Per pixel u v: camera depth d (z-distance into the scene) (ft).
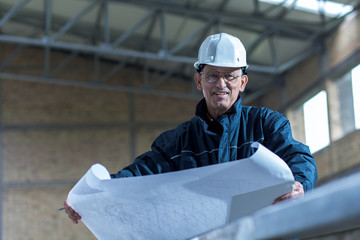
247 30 37.86
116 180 3.49
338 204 1.31
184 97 48.39
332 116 36.37
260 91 44.47
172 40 41.60
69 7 40.29
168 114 48.01
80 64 48.11
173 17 37.81
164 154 5.49
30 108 46.80
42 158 45.93
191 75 48.16
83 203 4.00
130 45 44.34
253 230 1.61
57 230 44.42
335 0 33.63
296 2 33.83
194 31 39.34
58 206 44.98
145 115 47.85
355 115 35.01
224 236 1.79
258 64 41.73
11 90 46.93
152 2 35.45
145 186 3.45
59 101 47.21
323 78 37.47
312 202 1.39
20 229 44.21
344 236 1.53
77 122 47.03
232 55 5.06
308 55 38.40
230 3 34.88
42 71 47.62
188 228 3.69
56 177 45.70
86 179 3.70
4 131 46.11
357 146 33.37
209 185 3.31
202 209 3.50
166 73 48.65
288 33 37.37
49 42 34.99
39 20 43.83
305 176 4.30
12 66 47.19
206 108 5.43
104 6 38.19
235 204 3.40
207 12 35.37
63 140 46.55
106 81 48.03
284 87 42.91
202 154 5.29
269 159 3.15
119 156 46.88
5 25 45.68
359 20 33.55
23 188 45.11
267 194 3.38
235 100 5.22
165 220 3.70
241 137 5.22
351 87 35.53
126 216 3.85
